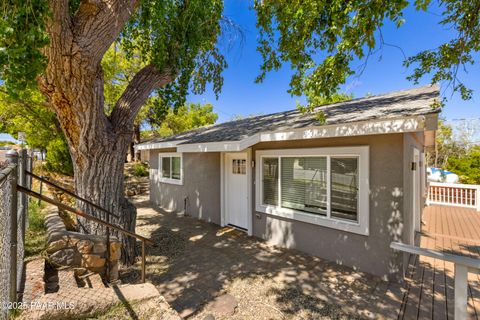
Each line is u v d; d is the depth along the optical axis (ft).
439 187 34.06
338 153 15.71
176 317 7.64
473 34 10.88
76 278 10.68
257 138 17.78
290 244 18.63
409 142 14.60
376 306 11.32
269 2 12.78
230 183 24.89
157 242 20.08
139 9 16.22
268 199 20.47
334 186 16.15
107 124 14.82
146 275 14.35
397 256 13.42
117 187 15.38
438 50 12.21
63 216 16.89
